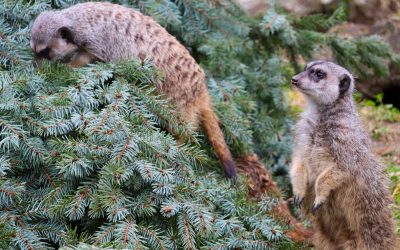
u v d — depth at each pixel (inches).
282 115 413.4
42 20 329.4
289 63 453.4
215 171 328.5
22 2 354.6
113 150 275.1
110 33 331.3
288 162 394.9
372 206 302.4
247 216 296.2
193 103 331.6
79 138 289.7
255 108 393.1
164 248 268.8
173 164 292.8
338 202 305.4
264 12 447.5
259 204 309.1
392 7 568.1
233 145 352.2
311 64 318.3
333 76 308.8
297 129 318.0
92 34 331.3
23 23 348.5
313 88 308.0
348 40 448.5
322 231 316.2
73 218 267.4
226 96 364.2
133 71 310.0
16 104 281.7
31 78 297.6
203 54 403.9
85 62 337.4
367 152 304.3
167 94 325.1
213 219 282.4
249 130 359.3
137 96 306.3
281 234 289.1
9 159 276.5
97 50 332.8
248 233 285.6
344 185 301.6
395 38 561.6
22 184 271.1
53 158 275.1
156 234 271.3
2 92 283.9
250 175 348.8
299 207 309.7
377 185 303.6
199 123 336.8
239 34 413.4
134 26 331.9
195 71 334.0
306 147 310.8
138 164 275.9
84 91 291.7
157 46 327.6
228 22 410.9
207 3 406.0
